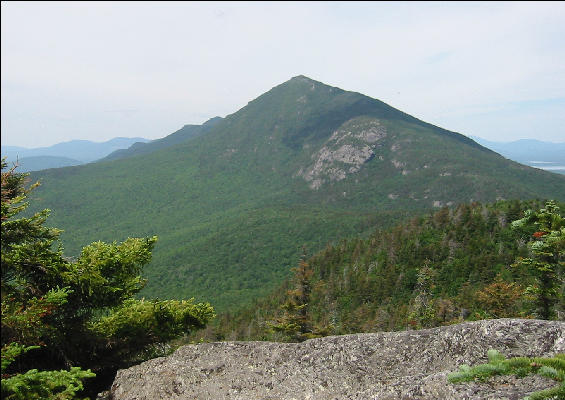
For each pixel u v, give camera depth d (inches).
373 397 229.1
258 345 344.5
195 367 326.3
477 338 267.7
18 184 344.2
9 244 312.7
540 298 576.7
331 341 327.9
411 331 313.1
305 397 274.4
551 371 168.7
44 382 239.5
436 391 206.2
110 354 389.7
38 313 272.8
